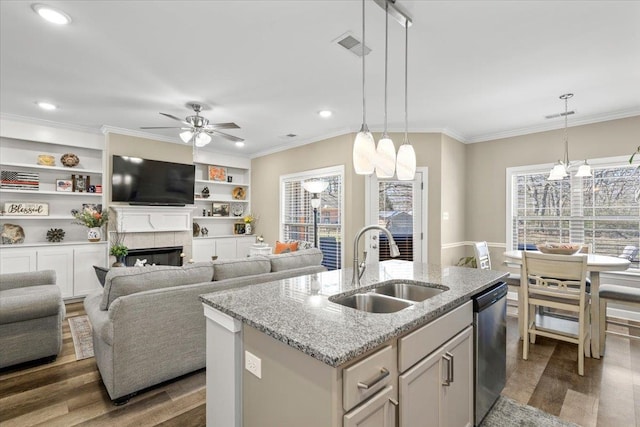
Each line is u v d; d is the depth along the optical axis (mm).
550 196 4605
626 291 2943
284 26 2322
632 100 3641
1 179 4316
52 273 3307
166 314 2307
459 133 5047
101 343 2301
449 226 4891
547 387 2389
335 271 2438
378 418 1173
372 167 1734
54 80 3203
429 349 1443
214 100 3742
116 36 2443
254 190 6754
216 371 1573
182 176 5520
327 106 3934
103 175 4980
